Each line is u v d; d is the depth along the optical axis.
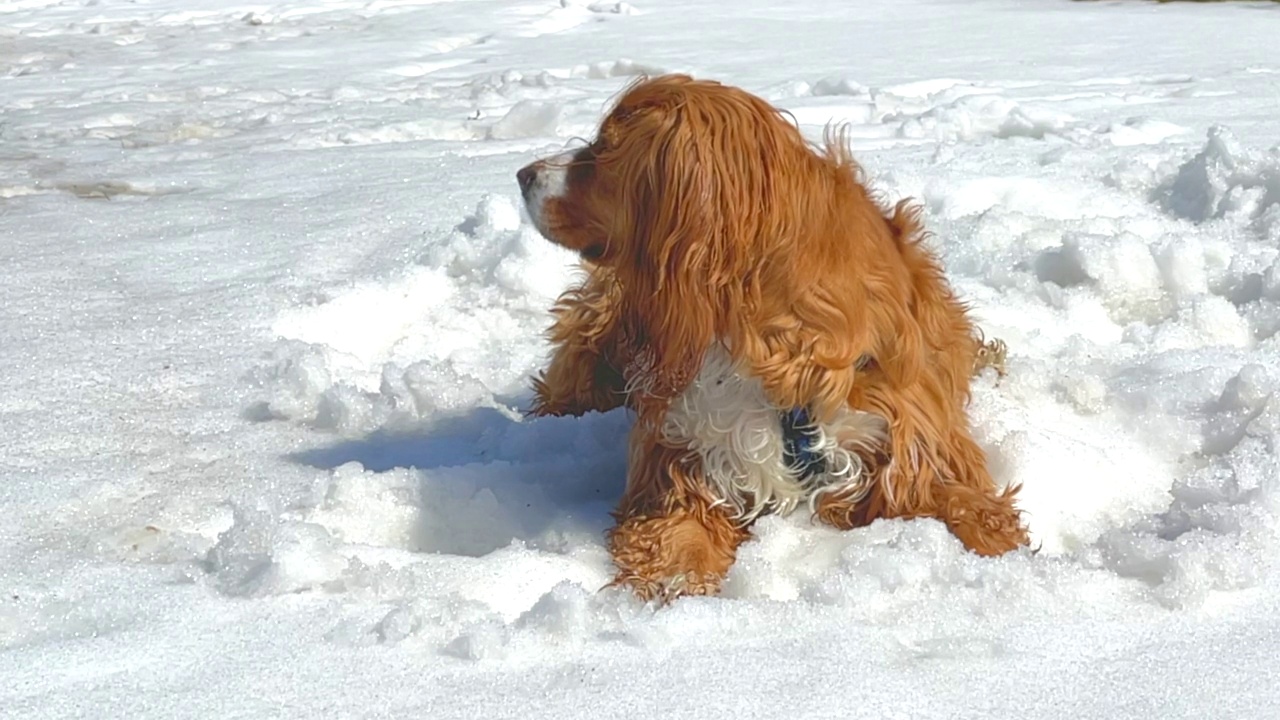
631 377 3.79
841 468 3.69
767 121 3.40
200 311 5.62
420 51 14.01
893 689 2.71
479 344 5.43
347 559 3.36
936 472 3.73
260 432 4.55
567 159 3.72
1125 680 2.74
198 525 3.81
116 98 11.28
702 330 3.42
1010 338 4.95
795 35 14.10
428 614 3.05
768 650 2.90
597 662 2.86
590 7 17.62
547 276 5.70
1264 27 13.58
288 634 3.03
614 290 4.00
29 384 4.86
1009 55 12.06
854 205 3.66
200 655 2.94
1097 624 3.00
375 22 16.88
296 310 5.57
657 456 3.78
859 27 14.78
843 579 3.15
